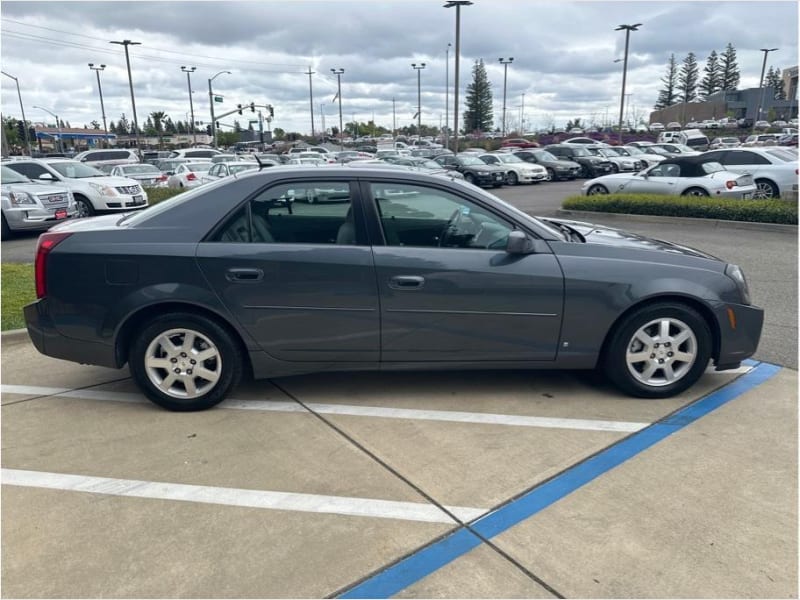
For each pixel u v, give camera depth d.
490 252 4.11
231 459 3.59
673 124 76.44
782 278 7.93
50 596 2.54
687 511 3.05
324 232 4.09
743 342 4.30
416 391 4.52
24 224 12.28
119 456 3.63
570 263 4.11
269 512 3.09
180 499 3.20
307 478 3.39
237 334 4.16
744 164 15.94
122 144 72.25
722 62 95.56
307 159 30.56
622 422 4.00
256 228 4.09
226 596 2.53
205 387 4.20
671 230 12.23
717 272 4.25
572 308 4.12
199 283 4.00
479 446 3.71
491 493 3.23
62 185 14.19
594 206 14.59
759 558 2.72
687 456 3.57
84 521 3.02
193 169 21.94
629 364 4.27
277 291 4.03
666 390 4.32
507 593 2.53
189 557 2.76
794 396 4.39
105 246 4.04
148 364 4.14
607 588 2.56
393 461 3.55
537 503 3.13
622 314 4.20
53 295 4.09
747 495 3.18
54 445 3.77
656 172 15.90
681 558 2.72
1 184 12.82
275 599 2.51
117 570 2.68
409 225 4.12
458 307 4.08
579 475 3.38
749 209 12.39
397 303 4.06
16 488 3.31
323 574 2.65
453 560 2.73
